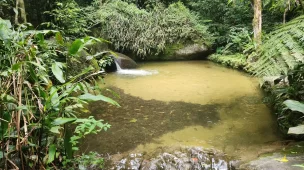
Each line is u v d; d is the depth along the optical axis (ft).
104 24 23.29
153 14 25.35
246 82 16.03
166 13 25.54
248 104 12.14
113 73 18.92
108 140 8.61
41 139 4.88
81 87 4.71
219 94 13.73
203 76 17.85
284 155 7.06
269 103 11.97
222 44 24.98
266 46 5.88
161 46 23.91
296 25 5.58
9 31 4.86
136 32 24.02
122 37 23.63
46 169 4.54
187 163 7.22
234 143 8.43
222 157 7.46
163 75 18.26
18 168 4.12
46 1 15.62
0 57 4.70
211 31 26.04
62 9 16.22
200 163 7.23
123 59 20.45
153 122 10.16
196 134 9.13
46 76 5.38
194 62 23.47
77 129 5.25
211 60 23.95
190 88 14.92
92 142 8.44
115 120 10.28
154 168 7.00
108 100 4.35
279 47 5.51
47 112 4.42
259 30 17.78
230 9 24.31
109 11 23.70
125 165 7.12
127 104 12.15
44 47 6.01
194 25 25.00
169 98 13.08
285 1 10.93
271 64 5.54
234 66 20.03
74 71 11.48
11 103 4.46
